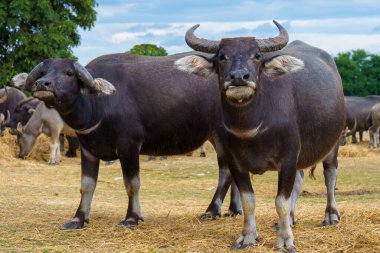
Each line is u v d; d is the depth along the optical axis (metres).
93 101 8.77
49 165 19.72
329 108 7.95
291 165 7.24
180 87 9.34
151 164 20.14
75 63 8.45
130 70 9.30
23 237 8.27
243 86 6.42
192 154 24.33
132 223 8.90
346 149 24.55
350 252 7.20
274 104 7.15
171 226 8.80
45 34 29.66
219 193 9.80
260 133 7.04
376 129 30.00
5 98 23.28
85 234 8.45
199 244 7.62
